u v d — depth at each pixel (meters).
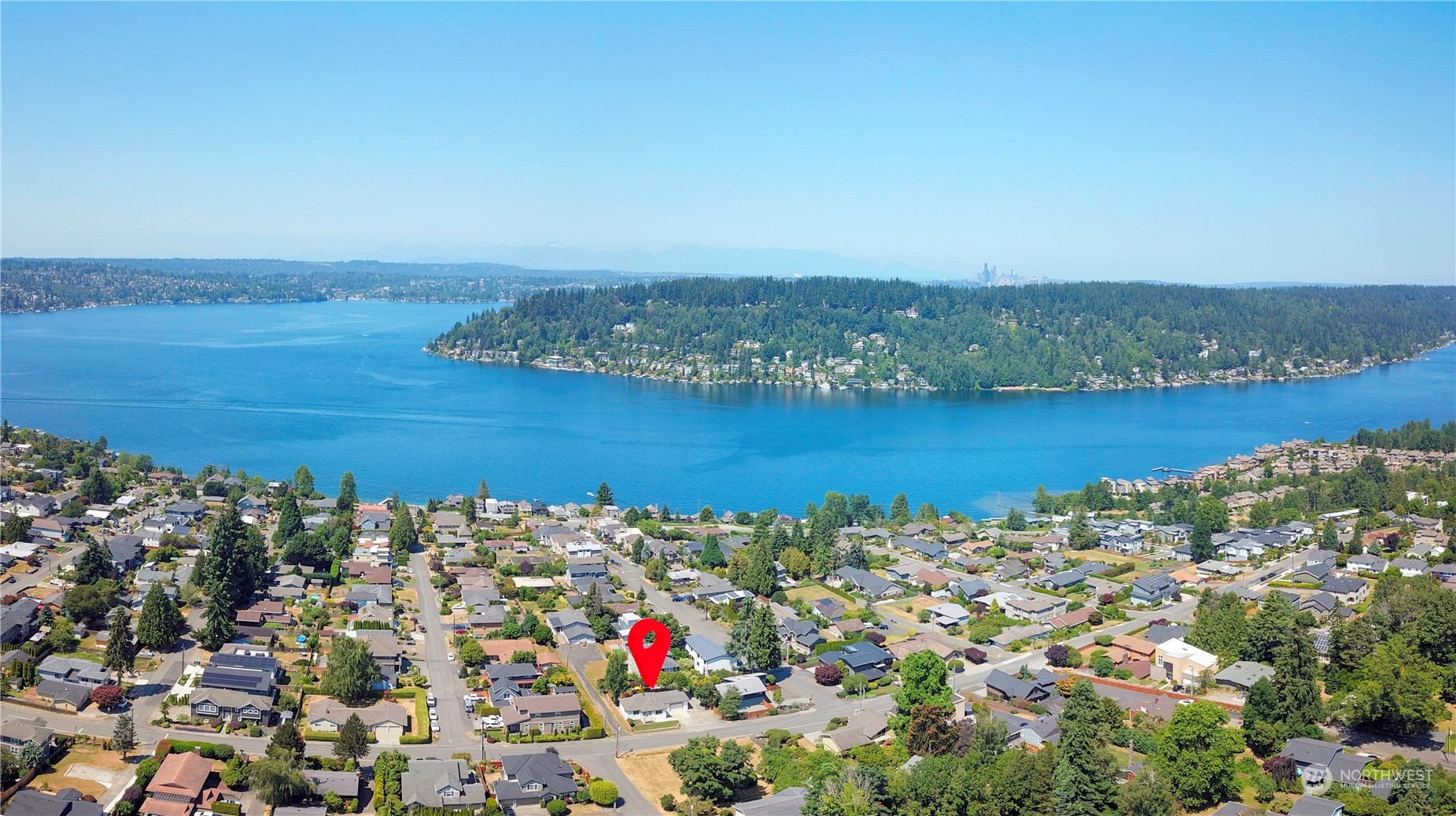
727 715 90.38
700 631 112.75
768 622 102.19
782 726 89.31
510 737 84.44
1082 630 115.56
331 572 125.81
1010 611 122.50
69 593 101.62
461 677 96.81
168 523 141.38
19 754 72.31
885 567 142.12
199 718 83.00
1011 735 84.44
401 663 98.44
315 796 71.56
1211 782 73.31
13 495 149.75
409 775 74.00
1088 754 72.19
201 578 114.19
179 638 100.06
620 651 98.00
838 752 82.88
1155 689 97.31
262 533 144.12
